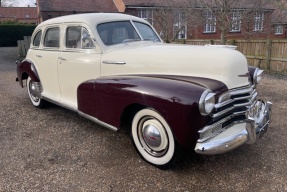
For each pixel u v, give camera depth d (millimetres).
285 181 2994
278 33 26266
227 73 3084
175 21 14977
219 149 2844
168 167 3211
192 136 2824
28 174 3207
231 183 2982
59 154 3670
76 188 2943
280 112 5148
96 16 4293
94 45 4035
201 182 3008
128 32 4406
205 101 2709
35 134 4332
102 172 3232
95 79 3822
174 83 2990
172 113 2865
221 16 11453
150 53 3529
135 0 23906
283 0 14477
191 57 3264
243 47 11031
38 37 5359
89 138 4145
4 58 15898
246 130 3088
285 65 9602
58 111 5445
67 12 24578
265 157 3498
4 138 4195
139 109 3318
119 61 3682
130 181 3049
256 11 12422
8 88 7750
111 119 3566
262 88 7246
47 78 5043
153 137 3207
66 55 4449
